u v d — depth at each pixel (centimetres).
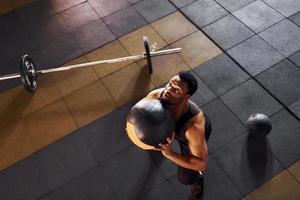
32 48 610
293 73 508
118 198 428
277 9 589
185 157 275
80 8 657
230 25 580
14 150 488
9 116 524
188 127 269
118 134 483
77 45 601
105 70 557
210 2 621
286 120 464
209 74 525
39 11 665
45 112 522
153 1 643
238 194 412
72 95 536
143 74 542
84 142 482
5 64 593
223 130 464
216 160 440
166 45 575
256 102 486
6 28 647
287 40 547
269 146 443
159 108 246
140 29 605
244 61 530
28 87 505
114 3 655
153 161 450
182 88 257
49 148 483
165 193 424
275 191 410
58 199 436
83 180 448
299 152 435
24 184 454
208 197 414
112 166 455
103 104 518
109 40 599
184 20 604
